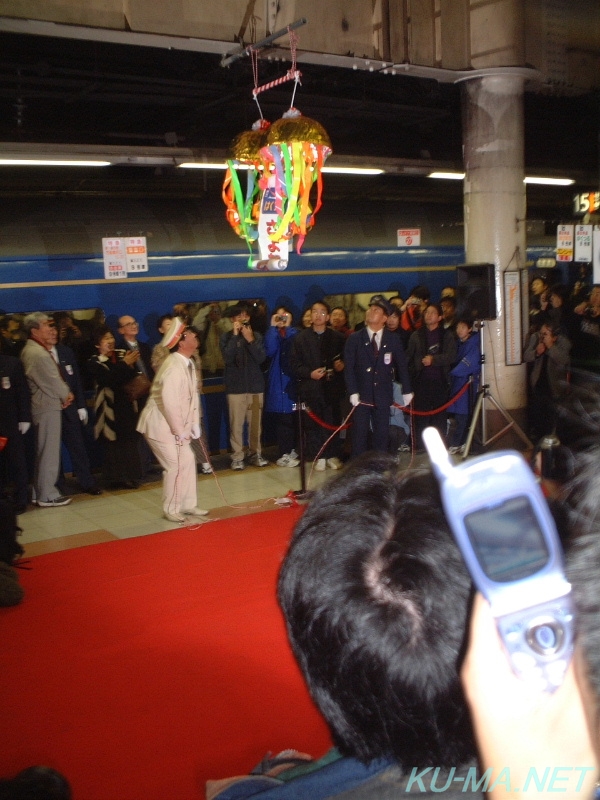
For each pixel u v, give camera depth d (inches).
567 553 25.8
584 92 403.9
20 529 225.3
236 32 290.4
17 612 205.2
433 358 381.7
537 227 503.2
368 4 323.9
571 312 420.2
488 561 25.2
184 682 164.2
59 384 314.5
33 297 342.0
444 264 458.0
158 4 274.2
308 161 235.8
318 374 355.6
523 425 383.9
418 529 33.0
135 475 338.3
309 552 34.4
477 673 26.5
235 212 264.2
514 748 25.8
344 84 401.4
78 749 141.0
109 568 237.3
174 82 351.6
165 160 343.0
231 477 357.7
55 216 350.9
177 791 127.6
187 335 280.4
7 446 302.5
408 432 365.1
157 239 370.6
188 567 235.5
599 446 26.3
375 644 31.8
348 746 34.0
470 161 373.1
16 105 356.5
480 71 355.3
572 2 392.2
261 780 39.6
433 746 32.3
